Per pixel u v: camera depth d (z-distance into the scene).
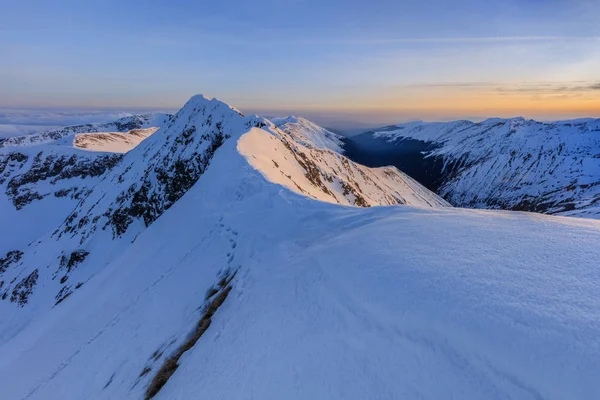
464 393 7.21
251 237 23.94
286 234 22.67
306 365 9.17
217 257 24.23
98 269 62.19
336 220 22.02
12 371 34.41
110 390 16.98
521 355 7.46
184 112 89.44
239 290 17.34
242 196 31.66
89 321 31.97
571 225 14.14
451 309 9.26
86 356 24.30
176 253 30.23
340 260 14.45
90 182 150.25
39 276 72.75
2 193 148.88
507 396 6.96
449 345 8.42
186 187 63.59
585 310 8.26
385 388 7.77
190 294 21.69
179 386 11.85
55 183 151.88
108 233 69.50
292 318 11.87
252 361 10.35
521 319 8.28
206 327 16.27
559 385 6.69
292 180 51.88
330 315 11.16
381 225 17.80
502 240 13.20
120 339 22.31
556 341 7.47
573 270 10.20
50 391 22.97
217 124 73.88
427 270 11.51
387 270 12.20
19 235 126.06
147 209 66.81
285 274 16.17
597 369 6.64
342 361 8.89
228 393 9.43
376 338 9.38
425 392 7.44
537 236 13.13
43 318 50.56
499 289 9.69
